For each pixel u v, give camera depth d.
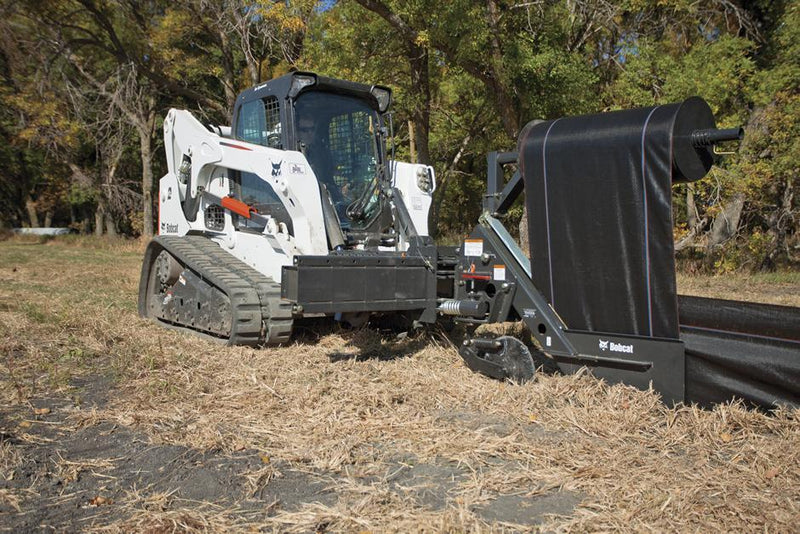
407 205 6.91
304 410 4.37
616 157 4.57
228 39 22.98
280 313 6.22
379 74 18.31
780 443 3.76
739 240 16.58
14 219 48.78
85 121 25.58
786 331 4.22
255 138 7.08
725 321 4.56
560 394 4.70
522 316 5.14
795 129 14.38
